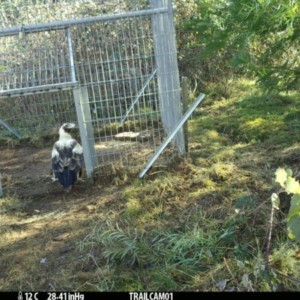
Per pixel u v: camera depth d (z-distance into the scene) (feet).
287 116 22.06
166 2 17.71
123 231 13.91
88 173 17.49
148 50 20.48
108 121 23.25
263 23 16.01
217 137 20.80
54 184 18.26
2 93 16.16
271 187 15.16
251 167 17.16
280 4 15.08
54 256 13.30
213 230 13.39
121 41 20.15
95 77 21.81
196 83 27.89
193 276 11.80
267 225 13.00
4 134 24.31
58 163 16.99
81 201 16.62
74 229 14.61
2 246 14.03
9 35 18.20
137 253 12.67
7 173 20.01
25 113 25.18
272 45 18.54
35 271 12.71
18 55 19.07
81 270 12.55
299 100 24.48
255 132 20.79
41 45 19.20
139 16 17.67
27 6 20.63
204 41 17.52
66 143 17.22
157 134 21.65
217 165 17.13
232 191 15.33
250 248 12.42
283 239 12.50
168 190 16.05
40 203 16.89
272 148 18.80
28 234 14.70
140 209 15.10
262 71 18.08
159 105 22.06
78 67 21.44
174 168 17.78
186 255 12.60
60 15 20.24
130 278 11.95
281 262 11.63
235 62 18.02
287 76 17.88
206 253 12.42
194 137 20.85
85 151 17.34
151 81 22.00
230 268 11.78
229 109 25.07
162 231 13.69
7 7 20.89
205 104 26.73
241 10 16.21
